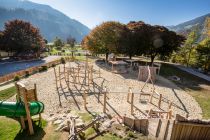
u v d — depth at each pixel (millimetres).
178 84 29734
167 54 49094
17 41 62875
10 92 22109
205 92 25516
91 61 52906
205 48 43531
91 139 11188
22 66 48969
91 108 17266
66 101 19109
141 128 12258
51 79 28719
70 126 12406
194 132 10125
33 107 13039
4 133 12703
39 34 72000
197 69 47750
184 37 49906
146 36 45000
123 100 19922
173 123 9859
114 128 12633
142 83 28672
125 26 50625
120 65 43031
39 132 12703
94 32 51625
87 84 26234
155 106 18719
